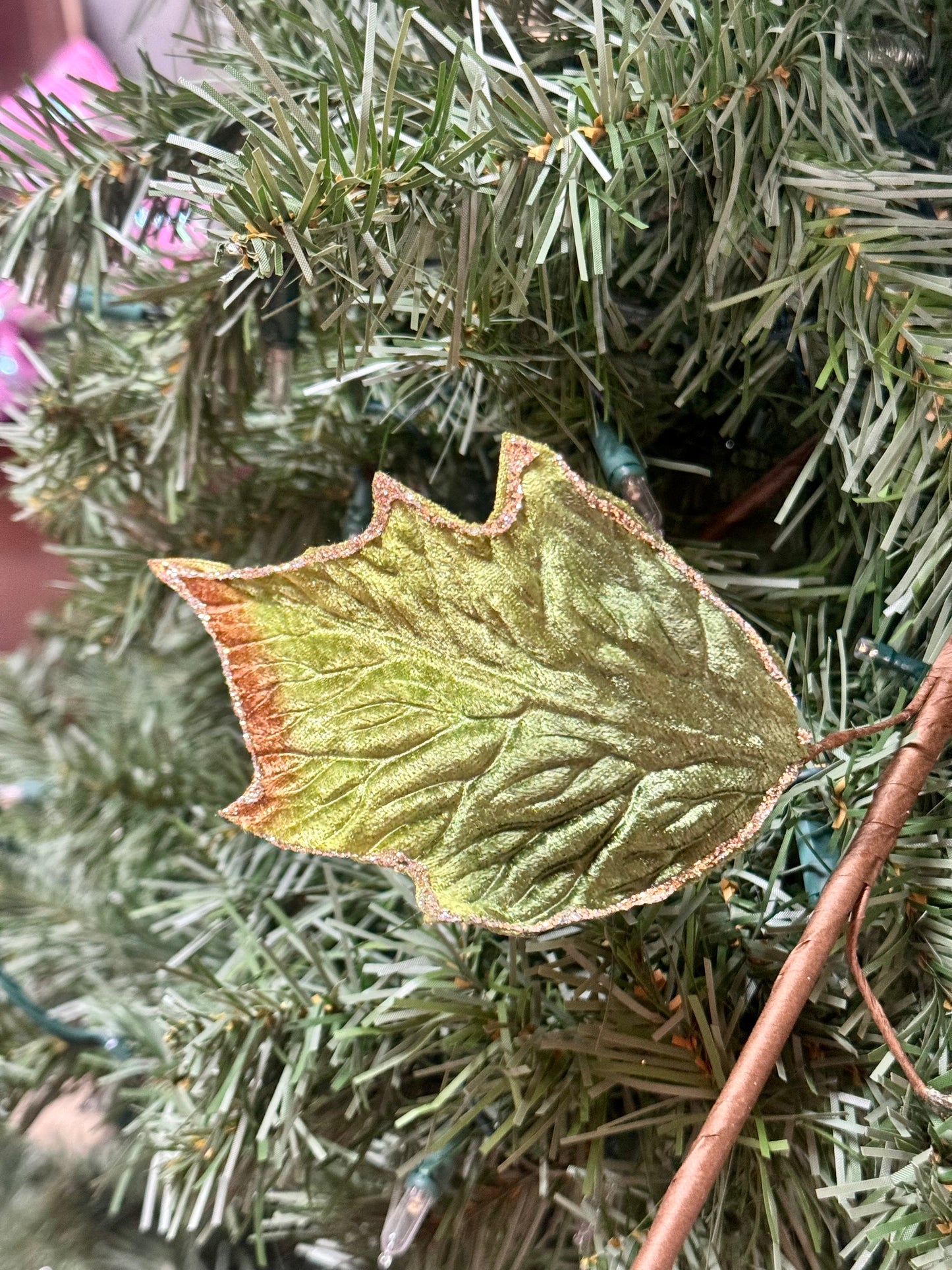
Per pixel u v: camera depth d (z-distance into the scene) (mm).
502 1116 284
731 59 243
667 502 336
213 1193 317
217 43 339
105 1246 373
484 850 218
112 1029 361
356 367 248
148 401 377
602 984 252
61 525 441
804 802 275
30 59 502
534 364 290
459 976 277
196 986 334
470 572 217
